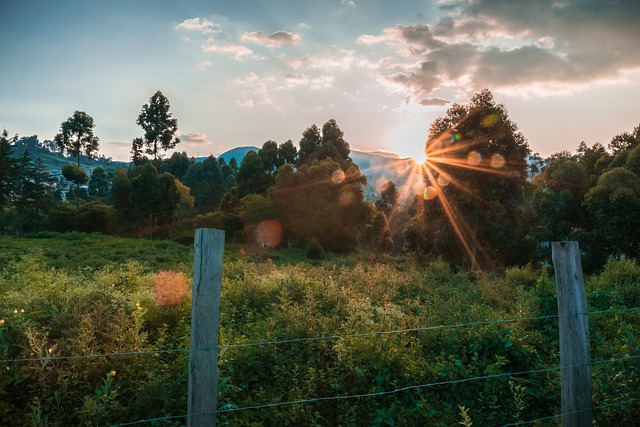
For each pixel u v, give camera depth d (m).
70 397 4.77
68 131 83.25
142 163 83.62
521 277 16.81
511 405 5.52
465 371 5.76
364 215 49.56
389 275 14.19
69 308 6.53
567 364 3.90
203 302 3.00
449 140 32.56
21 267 13.01
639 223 28.81
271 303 9.05
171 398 4.85
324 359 6.30
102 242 33.28
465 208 31.61
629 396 4.70
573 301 3.93
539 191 37.09
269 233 48.06
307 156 71.44
